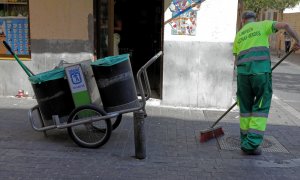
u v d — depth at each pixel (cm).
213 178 441
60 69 511
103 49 825
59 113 519
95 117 504
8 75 787
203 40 724
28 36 777
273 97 940
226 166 475
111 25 845
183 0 713
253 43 497
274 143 564
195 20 718
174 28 725
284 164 486
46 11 752
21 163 467
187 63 735
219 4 710
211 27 718
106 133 510
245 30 511
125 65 506
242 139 524
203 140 557
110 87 504
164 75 746
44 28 758
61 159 482
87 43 755
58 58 764
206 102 747
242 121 521
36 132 580
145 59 915
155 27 904
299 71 1500
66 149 515
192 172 455
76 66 505
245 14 541
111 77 501
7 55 790
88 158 487
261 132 498
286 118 716
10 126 605
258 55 492
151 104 759
